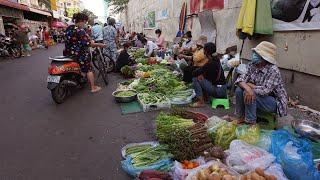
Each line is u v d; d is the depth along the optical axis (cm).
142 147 404
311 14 537
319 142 382
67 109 628
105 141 457
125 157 391
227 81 676
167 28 1744
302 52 570
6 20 2459
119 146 438
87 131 500
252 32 661
